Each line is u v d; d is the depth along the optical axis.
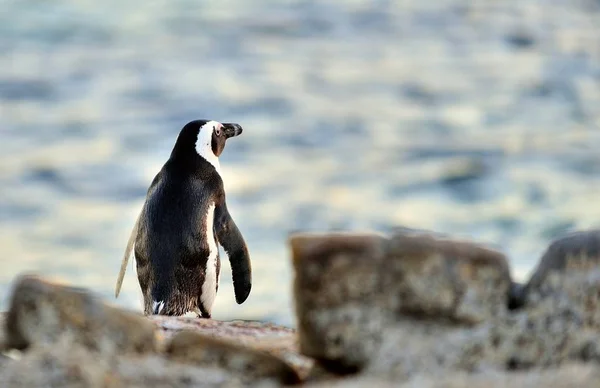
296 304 10.39
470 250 10.22
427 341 10.04
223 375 10.04
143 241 18.39
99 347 10.16
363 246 10.22
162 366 9.98
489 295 10.18
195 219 18.44
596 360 10.00
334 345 10.16
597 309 10.14
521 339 10.06
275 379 10.21
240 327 12.95
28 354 9.91
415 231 10.45
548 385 9.32
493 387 9.30
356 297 10.17
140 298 18.73
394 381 9.79
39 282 10.28
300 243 10.30
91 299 10.30
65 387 9.56
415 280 10.09
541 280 10.35
